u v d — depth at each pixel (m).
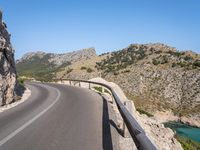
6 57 19.12
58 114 13.81
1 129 10.13
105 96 25.02
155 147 4.61
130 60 172.50
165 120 90.81
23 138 8.77
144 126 14.44
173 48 182.50
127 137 9.24
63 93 27.14
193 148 19.42
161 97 110.94
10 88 19.17
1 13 19.81
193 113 93.56
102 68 165.75
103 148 7.79
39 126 10.72
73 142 8.34
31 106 17.14
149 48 192.38
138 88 120.88
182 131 68.00
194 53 160.75
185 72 126.25
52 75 173.38
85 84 44.22
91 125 11.02
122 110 9.30
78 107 16.64
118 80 133.88
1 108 16.52
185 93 111.44
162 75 128.38
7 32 21.47
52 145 7.96
